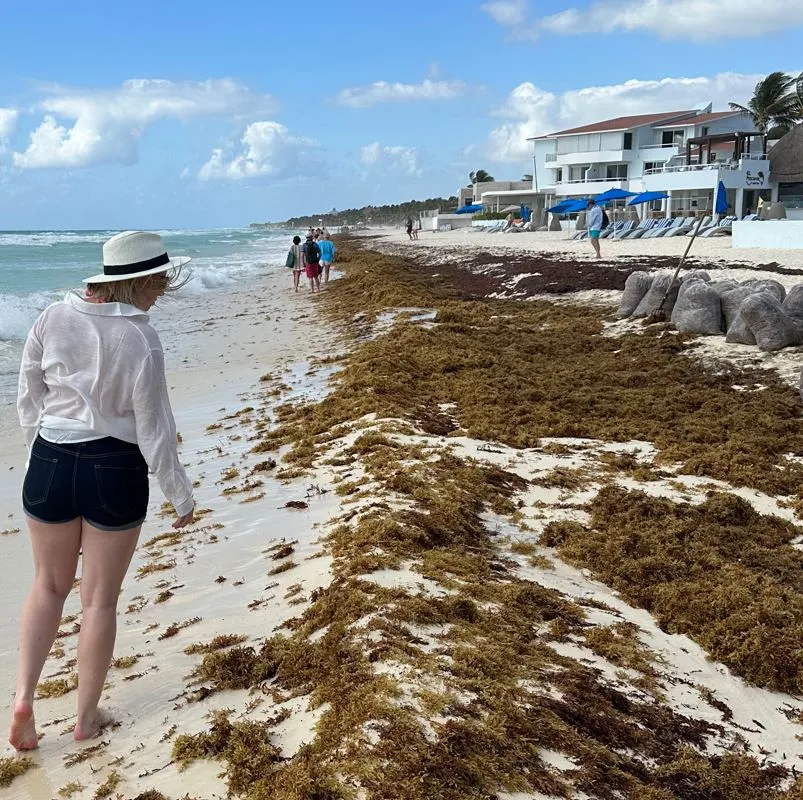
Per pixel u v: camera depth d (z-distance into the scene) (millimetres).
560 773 2885
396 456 7156
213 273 35031
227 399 11445
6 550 6352
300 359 14391
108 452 3123
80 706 3332
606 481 7047
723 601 4703
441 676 3283
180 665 3912
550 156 73500
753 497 6824
